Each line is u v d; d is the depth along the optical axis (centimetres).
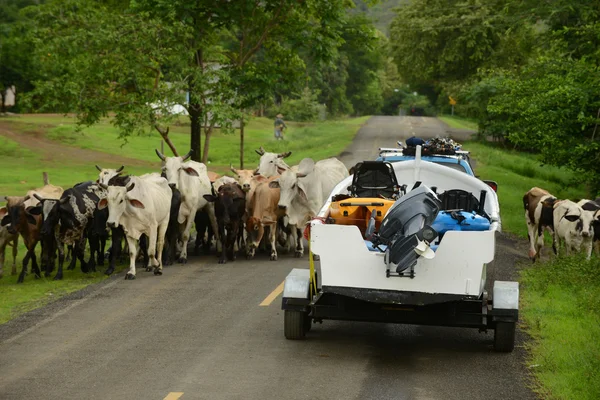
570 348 952
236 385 825
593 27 2491
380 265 902
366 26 3059
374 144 4691
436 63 5288
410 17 5241
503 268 1569
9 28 6375
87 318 1137
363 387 823
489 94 4509
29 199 1548
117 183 1527
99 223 1527
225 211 1634
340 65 9694
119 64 2600
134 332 1052
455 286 891
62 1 2853
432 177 1266
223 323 1104
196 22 2822
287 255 1764
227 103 2767
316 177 1697
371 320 945
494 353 966
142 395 790
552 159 2277
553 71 2745
